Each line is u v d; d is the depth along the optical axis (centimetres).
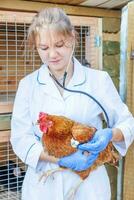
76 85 102
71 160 93
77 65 105
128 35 126
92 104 102
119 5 141
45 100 102
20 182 138
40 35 90
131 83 127
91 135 92
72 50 98
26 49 126
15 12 124
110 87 107
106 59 146
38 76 105
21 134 105
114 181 153
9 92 139
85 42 140
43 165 103
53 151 93
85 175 99
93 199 102
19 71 138
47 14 91
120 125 105
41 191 104
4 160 139
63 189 101
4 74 138
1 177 138
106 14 145
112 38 147
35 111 103
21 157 105
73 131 91
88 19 139
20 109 106
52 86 101
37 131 104
